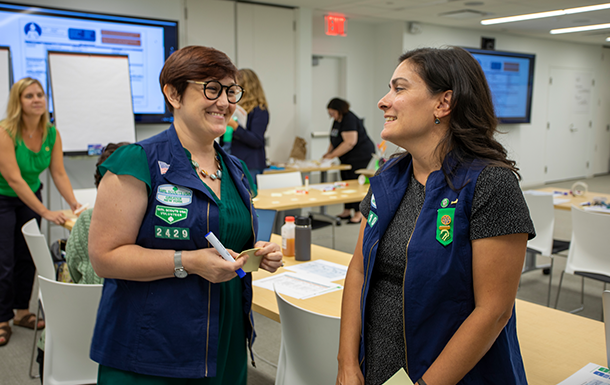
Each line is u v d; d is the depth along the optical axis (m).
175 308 1.16
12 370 2.63
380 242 1.13
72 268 1.87
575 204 3.60
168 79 1.17
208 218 1.17
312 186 4.60
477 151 1.01
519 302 1.73
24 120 3.02
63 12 4.68
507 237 0.95
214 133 1.18
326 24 7.03
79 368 1.77
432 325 1.02
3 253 3.00
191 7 5.59
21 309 3.21
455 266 0.98
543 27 8.17
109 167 1.10
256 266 1.20
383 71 8.27
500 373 1.02
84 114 4.66
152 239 1.15
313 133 8.00
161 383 1.16
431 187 1.04
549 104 9.80
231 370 1.35
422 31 7.97
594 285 4.05
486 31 8.62
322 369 1.47
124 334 1.15
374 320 1.13
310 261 2.27
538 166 9.84
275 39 6.40
